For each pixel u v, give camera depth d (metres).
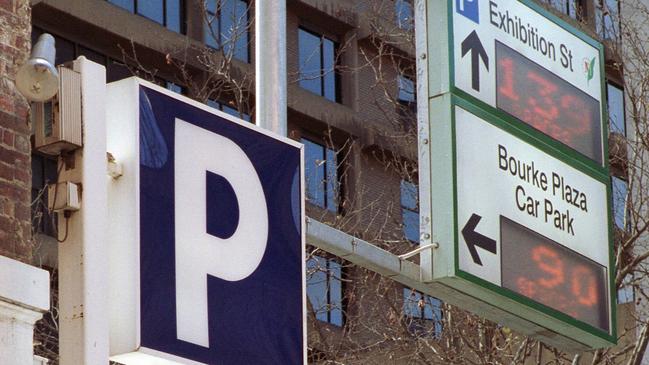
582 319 13.37
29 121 10.71
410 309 26.80
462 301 12.42
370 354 25.19
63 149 9.30
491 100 12.77
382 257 11.73
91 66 9.47
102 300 9.09
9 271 9.88
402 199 42.47
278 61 12.55
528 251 12.83
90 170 9.27
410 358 23.59
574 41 14.18
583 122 14.05
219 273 9.82
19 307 9.89
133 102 9.55
